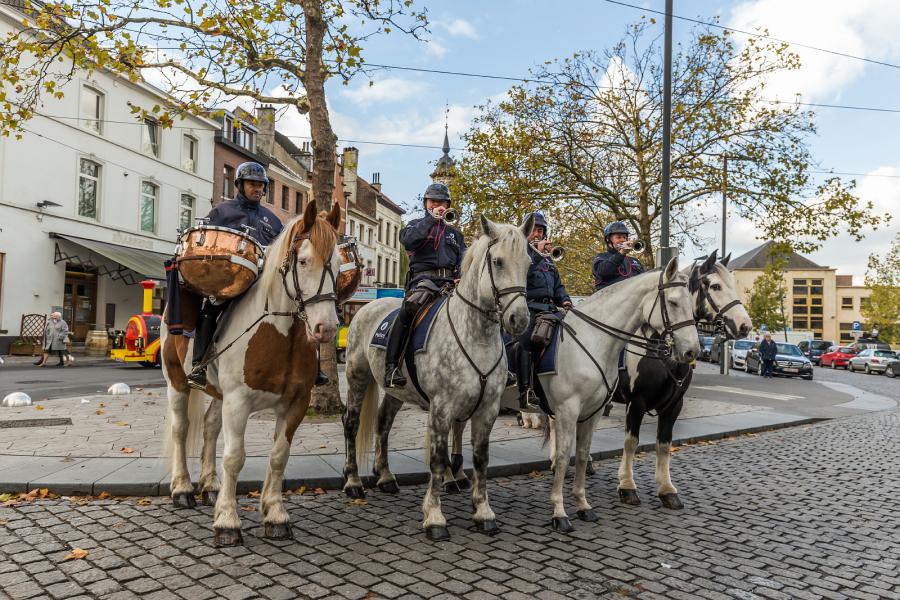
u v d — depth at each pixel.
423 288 5.23
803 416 12.76
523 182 17.70
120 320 25.94
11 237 20.70
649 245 18.19
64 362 18.94
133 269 22.72
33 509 5.01
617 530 5.04
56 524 4.67
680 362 5.17
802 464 8.09
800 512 5.75
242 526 4.76
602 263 6.66
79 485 5.41
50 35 11.55
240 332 4.42
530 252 5.92
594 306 5.49
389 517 5.18
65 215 22.75
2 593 3.48
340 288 5.10
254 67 10.14
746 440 10.02
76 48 9.93
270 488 4.60
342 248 5.17
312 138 9.85
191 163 30.42
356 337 5.99
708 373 27.31
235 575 3.83
